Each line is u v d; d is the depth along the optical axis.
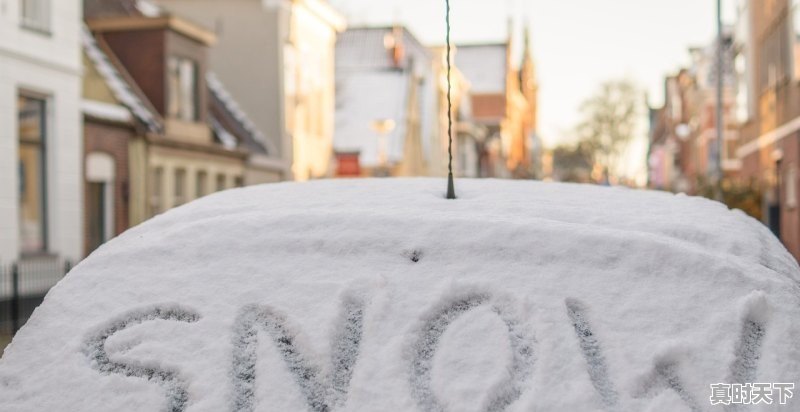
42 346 3.38
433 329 3.21
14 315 16.41
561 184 4.47
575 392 2.95
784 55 24.50
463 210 3.79
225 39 33.31
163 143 23.58
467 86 63.00
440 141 52.78
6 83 17.88
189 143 24.83
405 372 3.06
